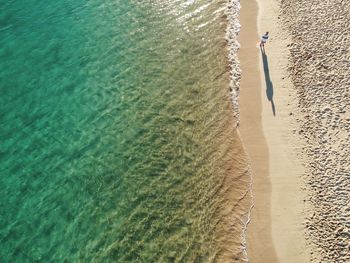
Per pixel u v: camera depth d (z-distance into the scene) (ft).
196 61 110.22
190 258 76.48
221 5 126.62
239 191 85.71
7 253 77.77
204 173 88.22
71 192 85.81
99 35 117.70
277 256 76.28
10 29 119.75
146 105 100.22
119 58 111.34
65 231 80.38
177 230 79.97
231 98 101.50
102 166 89.56
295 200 83.10
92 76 107.24
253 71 106.42
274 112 97.35
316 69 103.45
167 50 113.09
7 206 84.07
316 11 117.70
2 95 103.09
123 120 97.50
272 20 118.62
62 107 100.68
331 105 96.07
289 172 87.35
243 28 118.21
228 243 78.43
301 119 94.89
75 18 123.13
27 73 107.96
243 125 96.32
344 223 78.48
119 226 80.69
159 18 122.83
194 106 99.91
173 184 86.38
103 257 76.89
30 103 101.65
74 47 114.62
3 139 94.68
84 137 94.73
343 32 110.93
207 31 118.62
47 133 95.71
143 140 93.61
